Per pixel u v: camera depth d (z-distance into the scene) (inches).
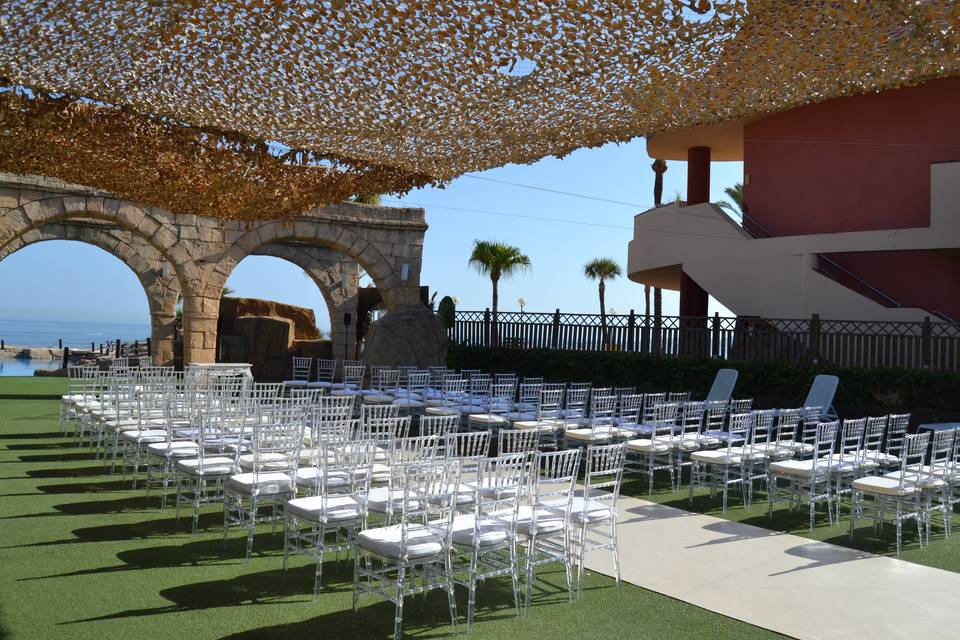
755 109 220.1
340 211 757.3
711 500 309.9
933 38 166.9
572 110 228.4
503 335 727.7
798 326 546.3
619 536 251.6
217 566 207.5
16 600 176.4
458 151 273.0
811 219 693.9
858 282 666.2
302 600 183.9
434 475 197.6
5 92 234.1
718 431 363.9
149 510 264.4
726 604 187.8
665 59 188.2
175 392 340.8
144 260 803.4
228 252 713.6
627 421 405.7
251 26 194.9
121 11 186.5
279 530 246.7
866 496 324.2
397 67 206.7
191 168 294.0
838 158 677.3
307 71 215.3
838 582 206.5
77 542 224.2
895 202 640.4
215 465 243.6
